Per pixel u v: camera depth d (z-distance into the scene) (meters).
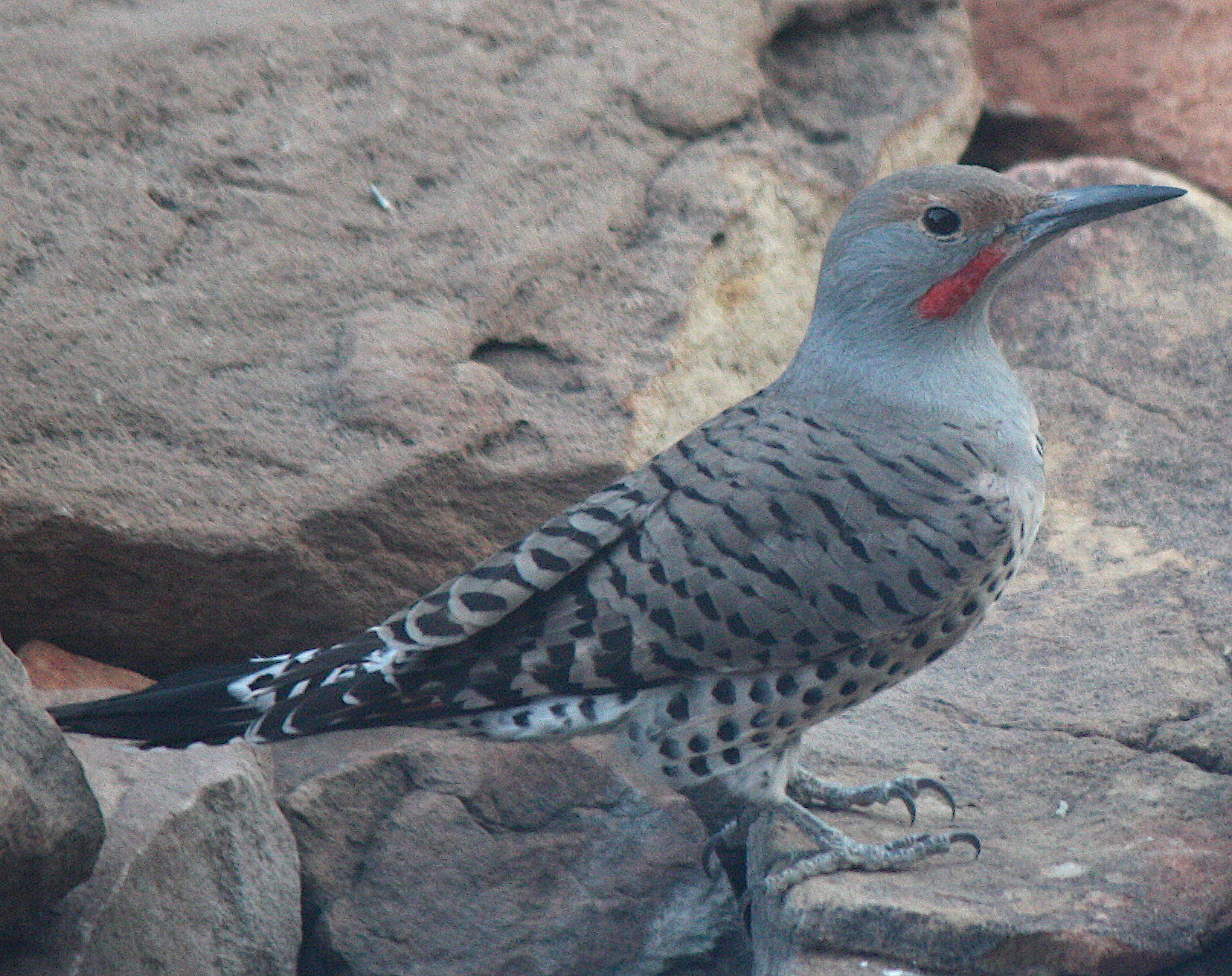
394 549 10.48
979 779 9.40
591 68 12.88
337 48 12.52
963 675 10.23
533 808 9.84
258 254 11.37
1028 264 13.10
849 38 14.25
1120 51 15.27
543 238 11.80
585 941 9.49
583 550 8.62
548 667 8.55
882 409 9.00
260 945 8.91
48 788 7.46
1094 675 10.09
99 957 7.83
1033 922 8.03
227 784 8.77
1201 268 12.84
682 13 13.52
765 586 8.51
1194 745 9.45
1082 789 9.23
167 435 10.38
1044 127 15.28
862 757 9.60
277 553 10.17
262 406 10.59
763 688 8.64
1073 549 11.18
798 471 8.70
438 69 12.59
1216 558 10.91
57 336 10.62
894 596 8.57
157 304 10.95
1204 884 8.34
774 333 12.41
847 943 8.20
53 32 12.27
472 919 9.53
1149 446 11.81
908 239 8.98
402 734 10.02
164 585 10.23
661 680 8.62
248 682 8.49
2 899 7.38
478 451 10.66
